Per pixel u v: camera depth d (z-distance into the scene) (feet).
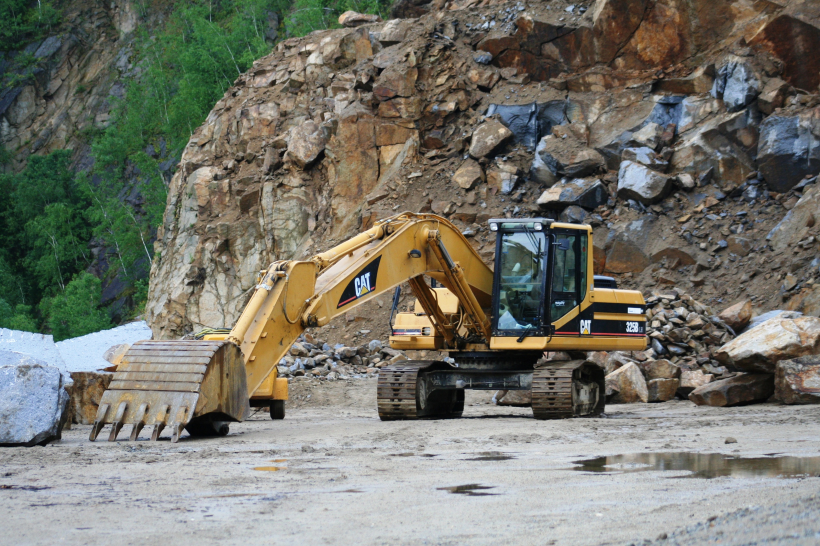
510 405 71.97
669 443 35.22
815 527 13.88
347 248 47.50
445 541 16.21
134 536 17.22
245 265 131.44
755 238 95.86
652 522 17.34
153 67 260.42
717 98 106.11
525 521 18.10
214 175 141.18
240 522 18.66
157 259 154.51
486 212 110.01
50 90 309.22
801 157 97.50
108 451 34.17
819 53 100.83
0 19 321.11
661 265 98.27
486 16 128.57
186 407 36.35
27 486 24.75
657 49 112.16
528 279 54.65
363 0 217.77
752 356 61.21
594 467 27.45
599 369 56.95
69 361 64.39
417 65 123.24
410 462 29.68
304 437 40.60
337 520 18.74
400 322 59.47
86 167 286.66
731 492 21.01
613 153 108.06
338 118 125.39
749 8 106.52
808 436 37.04
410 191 115.55
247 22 241.35
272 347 41.81
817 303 81.10
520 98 118.42
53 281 268.41
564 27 117.60
